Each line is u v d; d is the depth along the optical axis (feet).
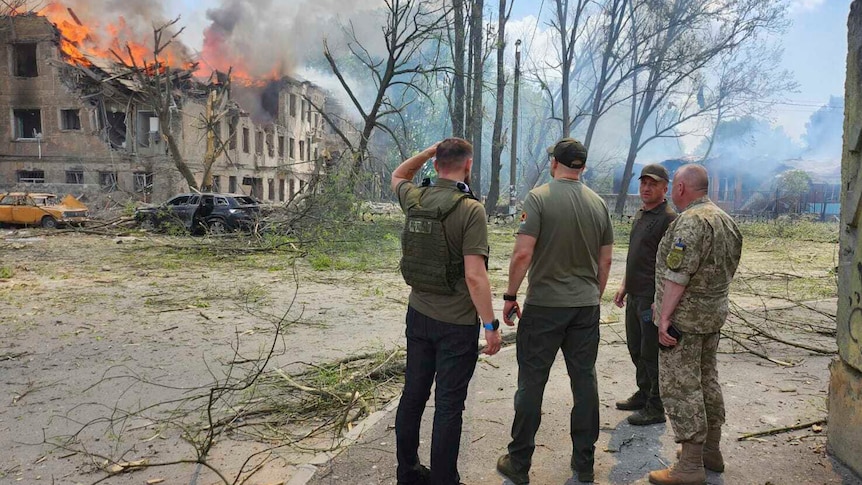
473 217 8.51
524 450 9.71
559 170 10.00
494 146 93.50
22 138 95.96
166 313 23.82
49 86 92.99
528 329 9.73
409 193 9.34
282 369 16.22
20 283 30.66
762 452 10.82
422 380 9.23
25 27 92.43
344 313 24.22
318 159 55.57
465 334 8.80
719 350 18.25
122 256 43.42
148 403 13.70
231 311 24.38
